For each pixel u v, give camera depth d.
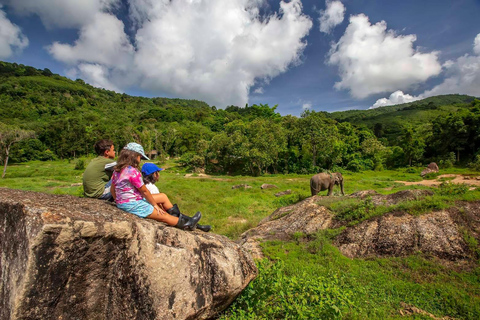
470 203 6.61
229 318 3.29
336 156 36.97
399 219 6.50
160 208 3.37
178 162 43.97
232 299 3.42
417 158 37.84
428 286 4.85
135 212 3.11
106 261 2.56
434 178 22.59
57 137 57.44
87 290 2.44
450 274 5.10
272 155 34.38
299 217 8.08
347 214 7.43
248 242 7.34
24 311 2.04
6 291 2.20
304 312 3.42
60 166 43.53
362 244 6.33
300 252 6.47
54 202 2.67
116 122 80.31
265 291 3.71
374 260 5.85
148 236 2.77
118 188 3.12
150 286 2.62
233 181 25.02
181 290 2.78
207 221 10.77
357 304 4.38
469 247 5.51
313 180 12.05
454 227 5.97
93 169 3.54
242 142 35.44
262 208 12.91
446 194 7.43
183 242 3.08
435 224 6.12
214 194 16.56
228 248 3.43
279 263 4.29
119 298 2.60
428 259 5.54
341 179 12.43
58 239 2.19
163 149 60.44
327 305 3.56
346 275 5.35
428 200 6.75
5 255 2.33
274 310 3.53
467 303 4.30
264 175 34.50
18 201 2.38
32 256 2.06
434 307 4.38
